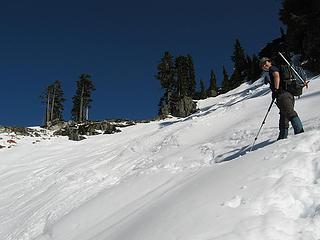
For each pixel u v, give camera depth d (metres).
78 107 69.31
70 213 10.50
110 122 51.56
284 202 5.16
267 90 23.11
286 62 8.17
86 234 8.40
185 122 19.09
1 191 20.86
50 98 68.44
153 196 8.52
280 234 4.46
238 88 68.44
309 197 5.14
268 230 4.51
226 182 6.18
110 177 14.27
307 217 4.82
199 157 10.79
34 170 24.45
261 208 5.09
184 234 4.89
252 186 5.65
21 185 20.92
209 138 13.31
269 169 6.11
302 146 6.64
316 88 15.55
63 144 37.84
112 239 6.14
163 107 58.59
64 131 47.28
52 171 22.00
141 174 11.33
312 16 33.00
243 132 11.48
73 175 16.72
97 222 9.17
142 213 6.84
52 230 10.05
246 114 14.96
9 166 29.95
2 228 14.05
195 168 10.04
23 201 16.81
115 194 10.43
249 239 4.42
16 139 41.97
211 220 5.05
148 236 5.25
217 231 4.73
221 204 5.41
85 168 17.86
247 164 6.68
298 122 7.90
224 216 5.05
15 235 12.57
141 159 15.02
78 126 50.03
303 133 7.25
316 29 32.19
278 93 8.12
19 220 13.93
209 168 8.11
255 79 68.06
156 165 11.58
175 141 14.59
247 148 9.59
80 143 37.12
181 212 5.59
